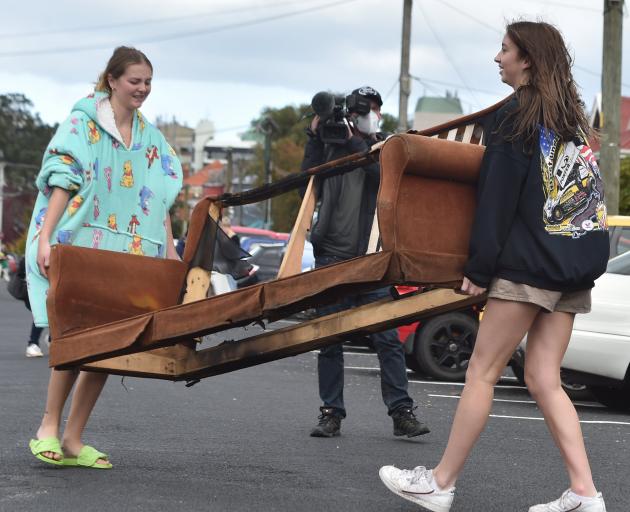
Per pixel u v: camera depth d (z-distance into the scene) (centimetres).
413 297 611
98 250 664
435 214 554
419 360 1396
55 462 681
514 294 536
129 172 693
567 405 557
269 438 855
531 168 535
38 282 668
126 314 671
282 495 631
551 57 550
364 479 689
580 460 554
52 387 680
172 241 723
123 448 781
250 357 658
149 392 1142
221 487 648
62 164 666
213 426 912
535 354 562
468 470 746
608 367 1121
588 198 545
